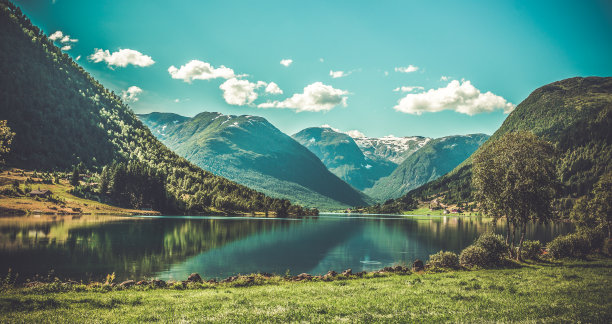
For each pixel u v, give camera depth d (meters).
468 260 49.50
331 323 18.73
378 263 75.81
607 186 83.81
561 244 56.91
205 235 126.81
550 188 53.56
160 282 33.84
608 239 66.31
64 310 21.52
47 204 185.62
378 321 19.17
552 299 24.77
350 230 174.12
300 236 138.12
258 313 20.73
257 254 87.62
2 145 71.44
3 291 27.98
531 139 54.75
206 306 22.92
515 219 53.81
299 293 28.23
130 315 20.38
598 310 21.52
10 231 105.88
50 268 60.31
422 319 19.45
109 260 70.19
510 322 18.83
